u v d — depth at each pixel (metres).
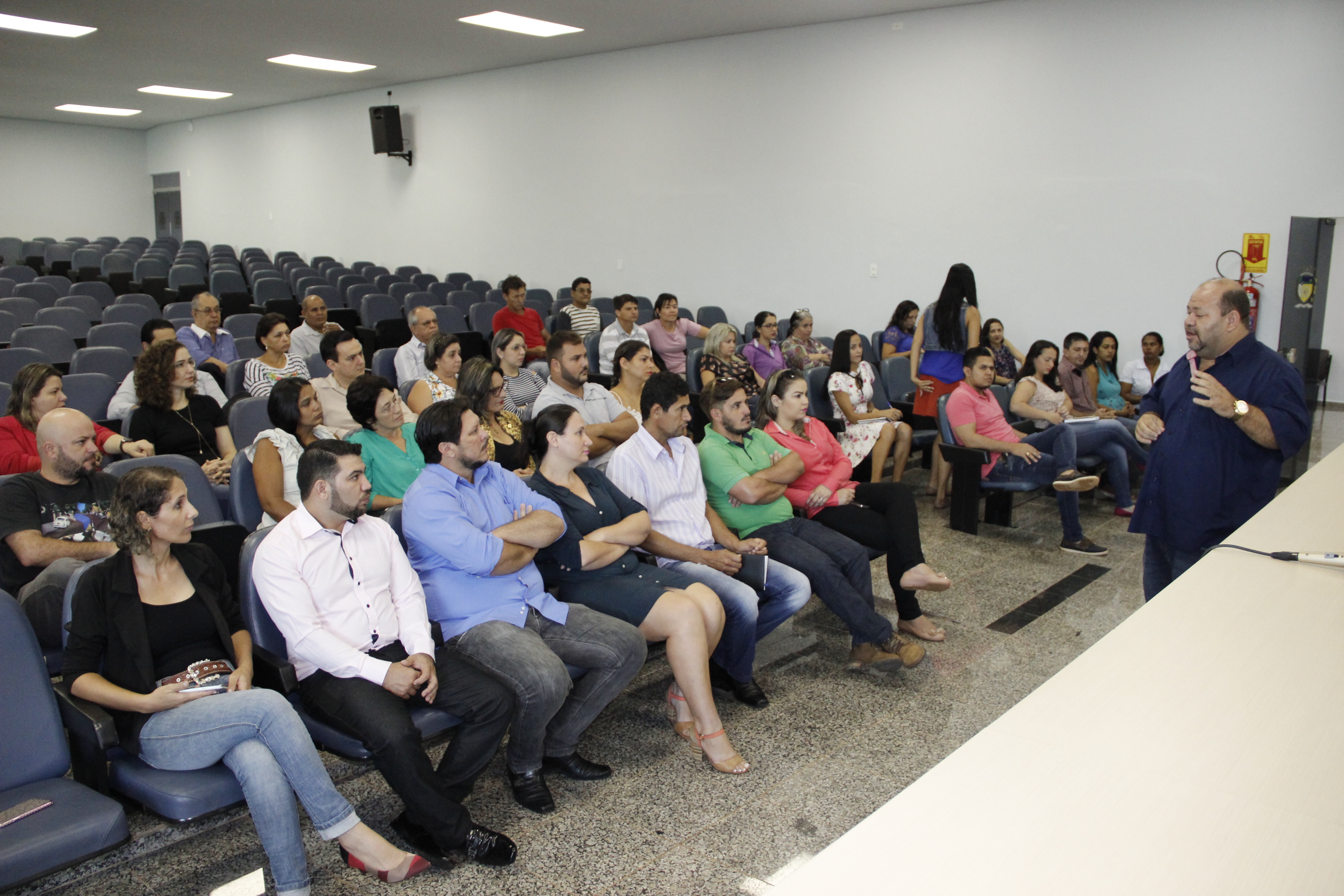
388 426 3.22
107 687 1.94
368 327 8.45
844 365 5.25
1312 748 1.18
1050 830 1.00
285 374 4.74
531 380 4.71
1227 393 2.49
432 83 11.85
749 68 8.57
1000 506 4.80
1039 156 6.98
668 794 2.42
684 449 3.06
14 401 3.32
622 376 4.14
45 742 1.84
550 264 10.84
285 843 1.88
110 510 2.01
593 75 9.92
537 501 2.63
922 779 1.11
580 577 2.68
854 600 3.06
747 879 2.07
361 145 13.14
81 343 6.58
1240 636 1.54
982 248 7.34
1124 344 6.80
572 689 2.46
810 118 8.21
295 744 1.91
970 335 5.37
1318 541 2.07
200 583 2.15
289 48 9.74
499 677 2.26
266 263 12.59
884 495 3.36
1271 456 2.59
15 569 2.54
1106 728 1.23
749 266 8.88
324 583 2.18
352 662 2.09
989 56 7.11
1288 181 6.08
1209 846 0.97
